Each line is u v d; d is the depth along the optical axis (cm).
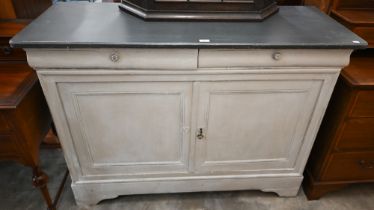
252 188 135
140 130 111
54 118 102
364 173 131
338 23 108
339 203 138
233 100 105
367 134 117
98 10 112
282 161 126
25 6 121
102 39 85
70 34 88
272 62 94
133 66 91
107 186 126
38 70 90
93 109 103
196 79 97
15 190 140
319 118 112
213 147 119
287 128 115
